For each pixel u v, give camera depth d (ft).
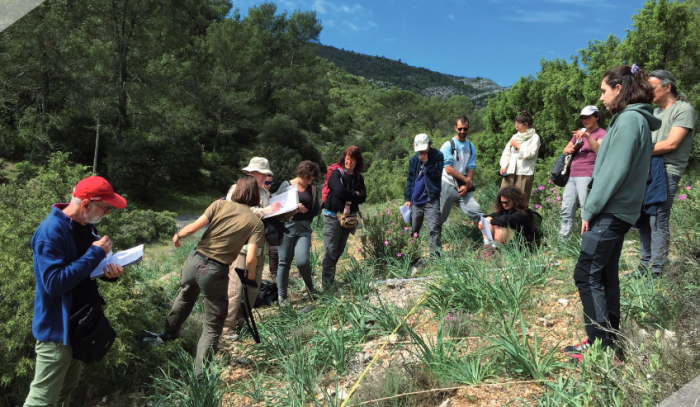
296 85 216.95
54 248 8.44
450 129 298.35
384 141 245.04
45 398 8.78
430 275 16.96
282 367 11.98
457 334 11.80
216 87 150.41
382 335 12.89
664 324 10.05
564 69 40.29
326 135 237.66
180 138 120.26
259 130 173.78
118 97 104.94
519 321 12.06
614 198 9.10
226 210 12.14
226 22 176.45
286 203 14.99
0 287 10.92
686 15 29.63
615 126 9.07
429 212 19.26
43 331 8.62
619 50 32.22
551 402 8.38
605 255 9.28
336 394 9.53
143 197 104.99
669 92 12.78
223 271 11.96
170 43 111.04
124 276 13.43
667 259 12.39
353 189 18.07
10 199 13.14
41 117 97.35
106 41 104.22
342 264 22.57
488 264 15.53
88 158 108.06
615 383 7.90
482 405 8.97
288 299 18.01
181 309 12.95
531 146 20.07
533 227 17.71
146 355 12.64
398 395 9.16
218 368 12.15
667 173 12.58
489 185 37.29
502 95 42.80
